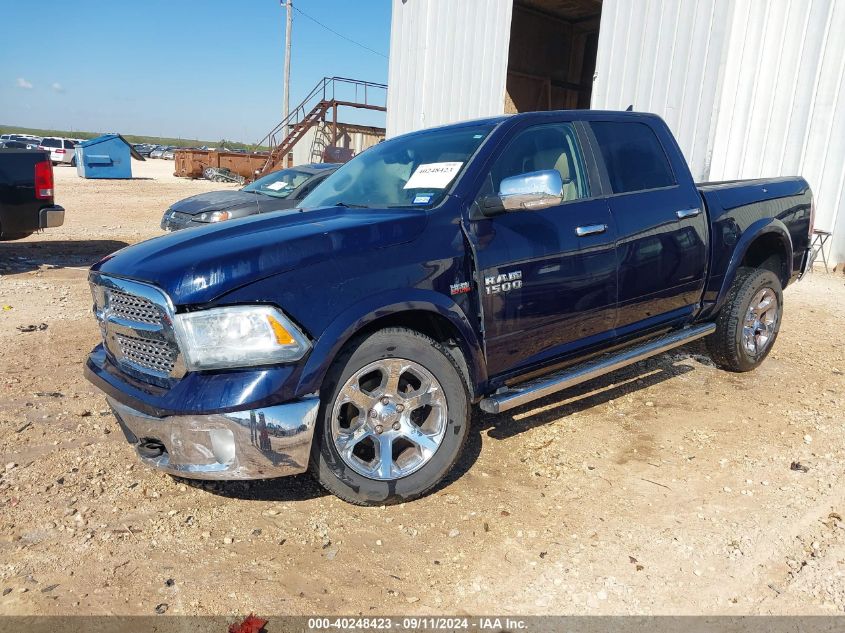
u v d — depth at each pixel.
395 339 2.99
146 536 2.93
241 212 9.12
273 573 2.68
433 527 3.01
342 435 2.96
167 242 3.10
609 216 3.87
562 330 3.69
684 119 9.74
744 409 4.36
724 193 4.69
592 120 4.09
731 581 2.62
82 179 29.89
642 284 4.05
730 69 9.32
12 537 2.92
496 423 4.14
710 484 3.38
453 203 3.30
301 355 2.72
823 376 5.02
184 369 2.74
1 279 8.36
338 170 4.41
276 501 3.23
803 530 2.96
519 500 3.23
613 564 2.73
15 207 8.31
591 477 3.46
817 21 8.59
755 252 5.17
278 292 2.72
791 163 9.05
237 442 2.68
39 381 4.79
